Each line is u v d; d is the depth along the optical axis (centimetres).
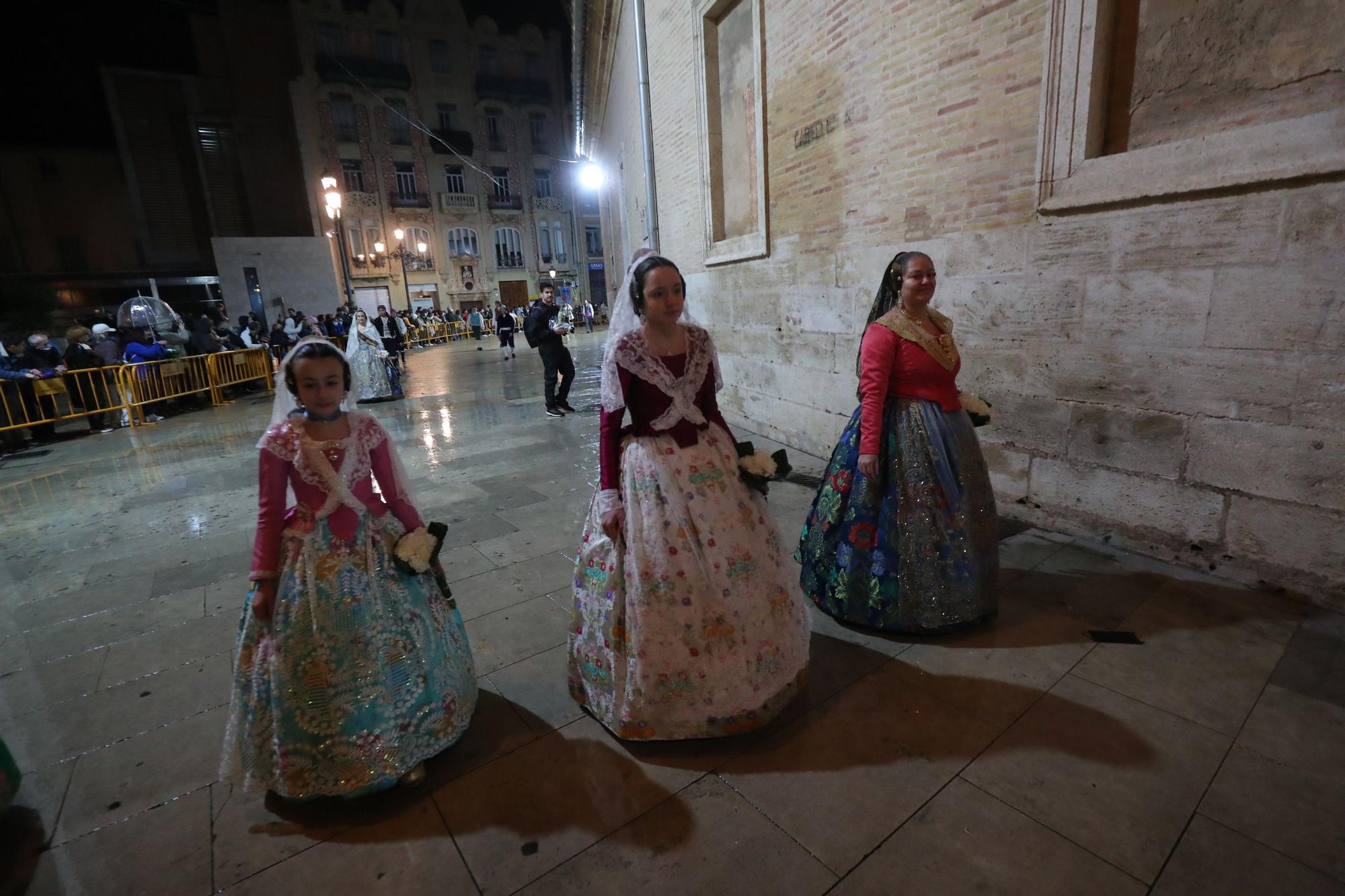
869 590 278
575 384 1120
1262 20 265
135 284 2634
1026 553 347
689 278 763
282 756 190
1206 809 184
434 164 3462
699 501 213
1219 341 292
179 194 2669
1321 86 253
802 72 507
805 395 573
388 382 1026
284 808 202
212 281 2581
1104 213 322
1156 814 183
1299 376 271
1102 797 190
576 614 235
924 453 271
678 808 193
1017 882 164
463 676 224
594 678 226
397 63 3306
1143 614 286
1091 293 334
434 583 222
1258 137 267
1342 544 271
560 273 3894
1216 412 299
